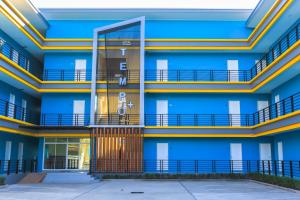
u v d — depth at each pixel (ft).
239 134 88.63
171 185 70.28
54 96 96.07
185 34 98.94
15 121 77.30
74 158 92.12
